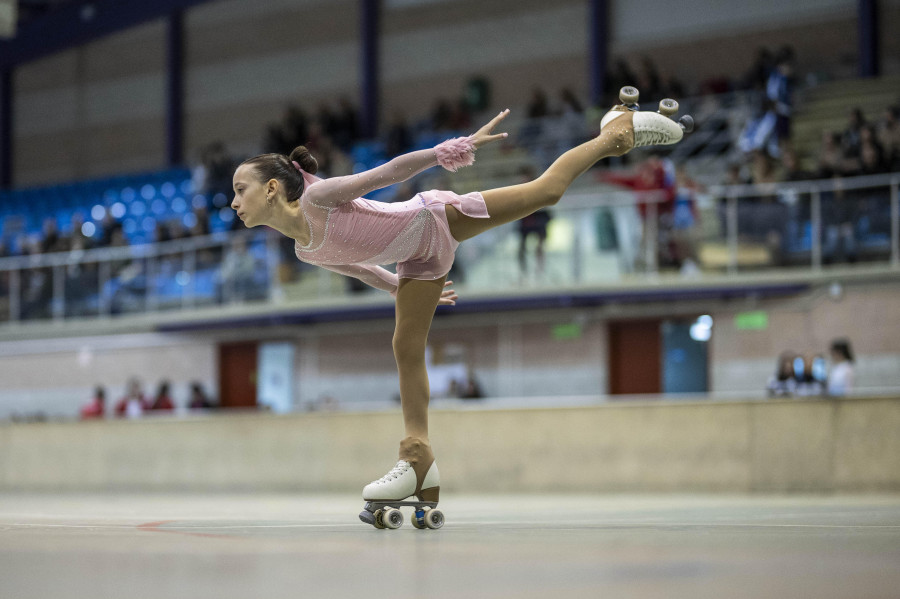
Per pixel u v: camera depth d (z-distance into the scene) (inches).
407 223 262.7
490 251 1192.8
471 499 665.6
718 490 759.7
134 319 1385.3
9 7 1192.2
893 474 740.0
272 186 257.3
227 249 1343.5
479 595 114.9
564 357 1277.1
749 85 1403.8
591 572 138.4
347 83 1851.6
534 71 1705.2
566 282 1162.0
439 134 1598.2
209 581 130.9
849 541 191.6
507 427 799.1
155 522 304.2
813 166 1252.5
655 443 773.3
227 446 895.7
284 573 139.6
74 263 1424.7
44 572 142.3
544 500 637.9
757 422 757.9
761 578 130.3
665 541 193.8
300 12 1902.1
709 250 1124.5
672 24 1604.3
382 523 255.1
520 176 1343.5
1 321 1457.9
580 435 786.2
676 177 1179.9
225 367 1462.8
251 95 1934.1
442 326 1331.2
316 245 262.5
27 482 982.4
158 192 1770.4
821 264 1090.7
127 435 942.4
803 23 1520.7
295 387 1421.0
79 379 1509.6
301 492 860.6
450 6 1777.8
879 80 1338.6
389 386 1368.1
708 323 1219.9
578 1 1681.8
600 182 1299.2
